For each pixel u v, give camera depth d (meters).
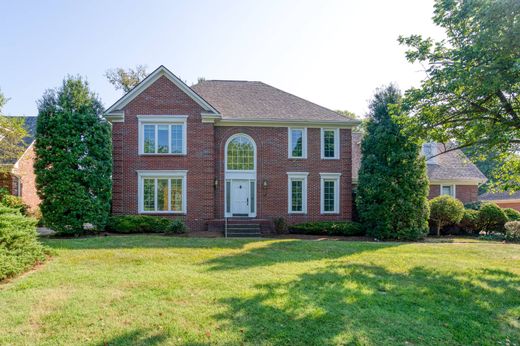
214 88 22.34
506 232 17.56
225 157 19.56
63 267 8.63
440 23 10.90
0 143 18.44
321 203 20.25
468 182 23.61
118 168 18.11
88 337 4.87
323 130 20.55
